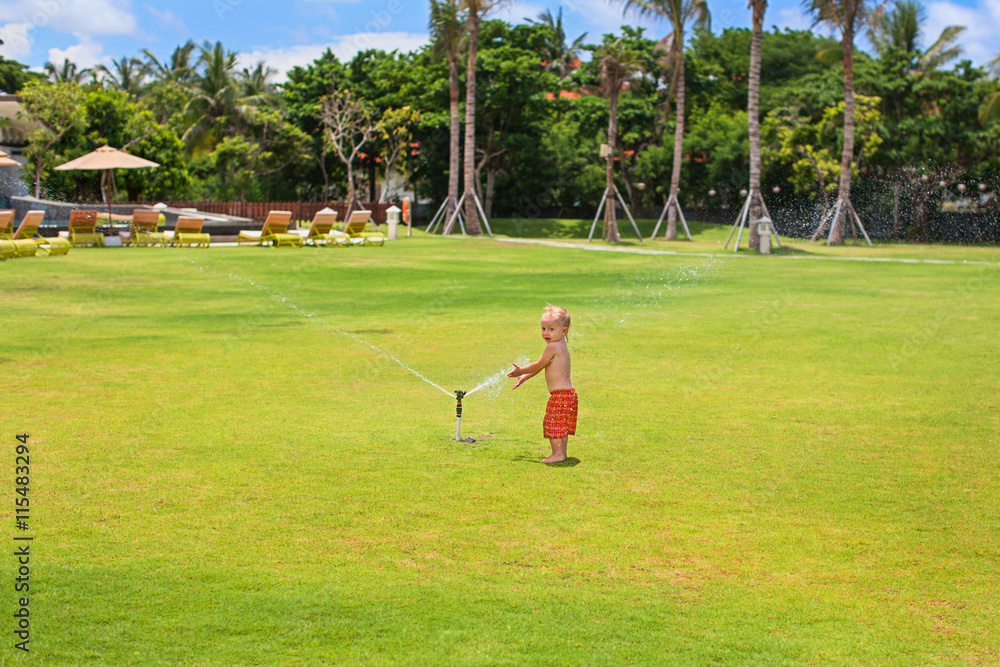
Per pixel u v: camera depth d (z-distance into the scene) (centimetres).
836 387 850
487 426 692
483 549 445
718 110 5744
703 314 1392
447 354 1015
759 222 3253
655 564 431
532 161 5734
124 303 1417
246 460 586
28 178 4306
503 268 2219
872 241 4578
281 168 5997
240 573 411
